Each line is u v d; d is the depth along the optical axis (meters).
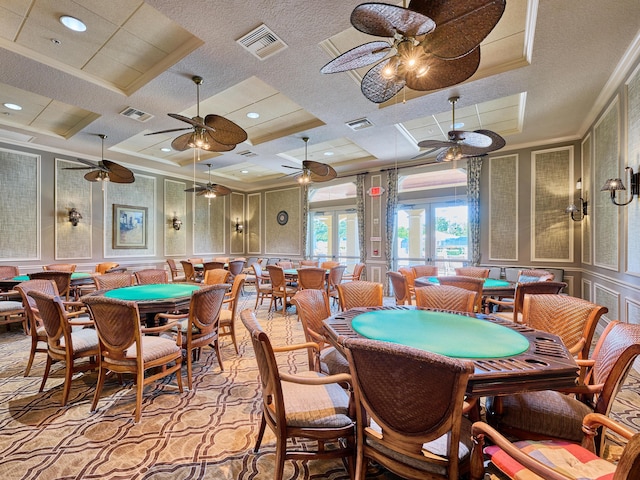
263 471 1.70
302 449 1.88
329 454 1.53
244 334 4.28
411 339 1.66
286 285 5.86
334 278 5.50
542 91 3.63
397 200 7.11
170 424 2.13
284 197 9.21
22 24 2.76
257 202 9.85
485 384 1.22
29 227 5.66
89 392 2.58
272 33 2.69
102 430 2.05
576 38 2.70
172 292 3.23
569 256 5.16
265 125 5.07
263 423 1.83
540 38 2.69
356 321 2.04
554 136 5.19
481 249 6.02
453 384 1.05
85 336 2.62
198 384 2.74
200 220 8.75
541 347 1.54
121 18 2.72
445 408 1.08
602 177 4.00
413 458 1.22
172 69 3.22
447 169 6.45
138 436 1.99
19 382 2.76
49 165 5.93
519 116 4.54
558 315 2.20
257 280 5.96
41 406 2.35
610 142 3.67
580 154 5.09
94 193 6.57
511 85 3.48
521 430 1.53
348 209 8.27
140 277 4.41
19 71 3.27
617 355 1.49
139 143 5.98
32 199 5.70
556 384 1.28
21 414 2.23
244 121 4.92
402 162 6.92
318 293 2.52
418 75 2.11
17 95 4.10
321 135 5.16
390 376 1.15
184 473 1.68
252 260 9.90
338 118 4.43
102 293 3.16
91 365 2.54
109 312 2.15
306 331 2.20
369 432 1.32
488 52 3.07
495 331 1.82
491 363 1.33
